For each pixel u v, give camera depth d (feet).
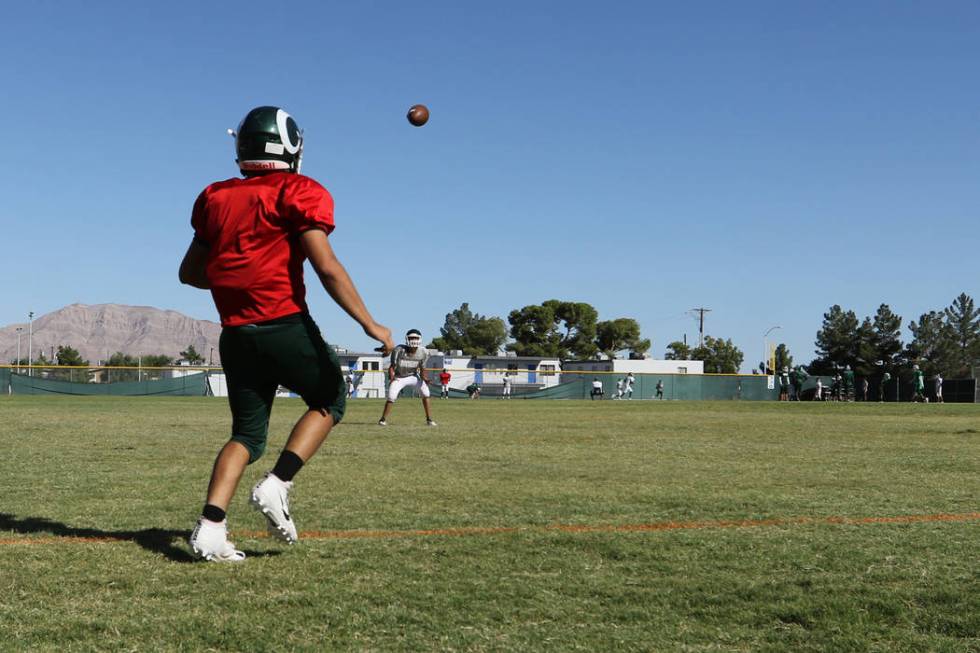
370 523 16.81
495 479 24.12
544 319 348.79
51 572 12.34
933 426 54.24
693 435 43.68
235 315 13.24
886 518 17.84
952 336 321.32
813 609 11.14
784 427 51.83
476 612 10.86
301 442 13.75
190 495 20.42
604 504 19.53
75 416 56.39
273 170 13.64
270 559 13.42
